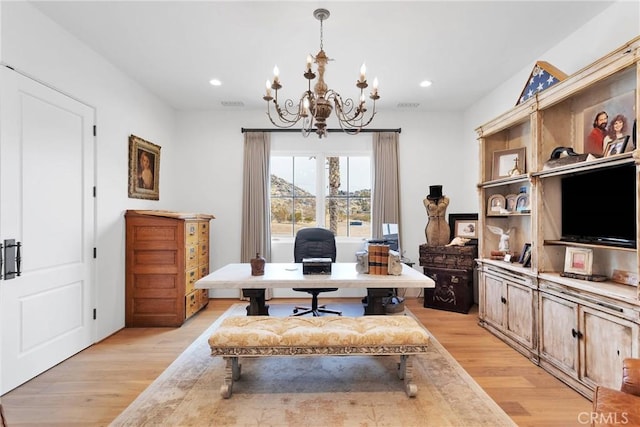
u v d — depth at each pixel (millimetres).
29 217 2357
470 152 4516
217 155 4703
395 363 2596
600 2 2322
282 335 2037
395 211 4586
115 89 3338
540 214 2600
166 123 4418
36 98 2418
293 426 1801
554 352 2373
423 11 2430
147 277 3500
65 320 2678
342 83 3760
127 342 3047
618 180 2084
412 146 4730
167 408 1976
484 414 1908
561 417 1888
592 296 2045
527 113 2723
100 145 3113
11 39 2211
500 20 2545
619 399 1262
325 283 2451
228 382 2090
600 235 2217
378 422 1835
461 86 3848
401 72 3469
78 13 2457
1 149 2152
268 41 2867
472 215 4188
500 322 3084
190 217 3674
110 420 1876
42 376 2393
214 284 2424
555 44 2910
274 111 4695
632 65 1846
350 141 4734
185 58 3180
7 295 2189
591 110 2457
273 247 4699
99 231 3090
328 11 2434
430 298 4109
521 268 2770
